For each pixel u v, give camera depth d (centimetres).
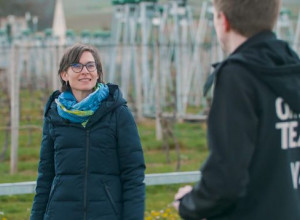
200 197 340
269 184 341
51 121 482
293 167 350
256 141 339
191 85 2767
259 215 341
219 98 337
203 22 2545
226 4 351
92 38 3478
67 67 481
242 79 335
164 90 2248
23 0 5131
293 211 345
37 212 496
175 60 2295
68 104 476
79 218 468
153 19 2347
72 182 470
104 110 470
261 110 338
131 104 2206
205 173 334
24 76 3369
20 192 631
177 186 1130
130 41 2436
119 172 477
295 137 351
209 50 2559
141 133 1903
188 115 2233
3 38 3850
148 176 653
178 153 1335
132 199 470
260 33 350
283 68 341
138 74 2136
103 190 469
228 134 330
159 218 874
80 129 472
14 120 1352
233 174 326
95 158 469
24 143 1739
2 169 1406
